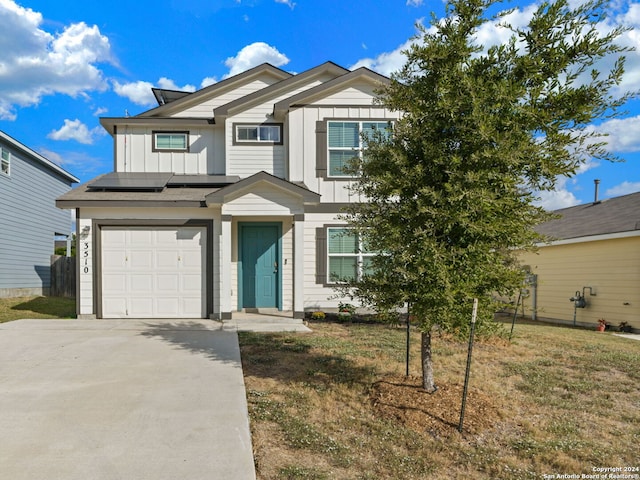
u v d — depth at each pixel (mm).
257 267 10430
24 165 16500
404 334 8305
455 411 4312
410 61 4316
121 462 3143
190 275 9445
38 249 17609
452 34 4168
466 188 3906
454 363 6266
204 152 11875
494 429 4070
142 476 2955
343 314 9805
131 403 4301
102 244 9289
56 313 10820
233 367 5621
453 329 4234
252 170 11250
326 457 3459
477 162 3979
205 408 4207
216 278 9477
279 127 11336
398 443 3756
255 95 11180
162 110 12102
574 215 16094
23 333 7609
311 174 10516
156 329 8109
